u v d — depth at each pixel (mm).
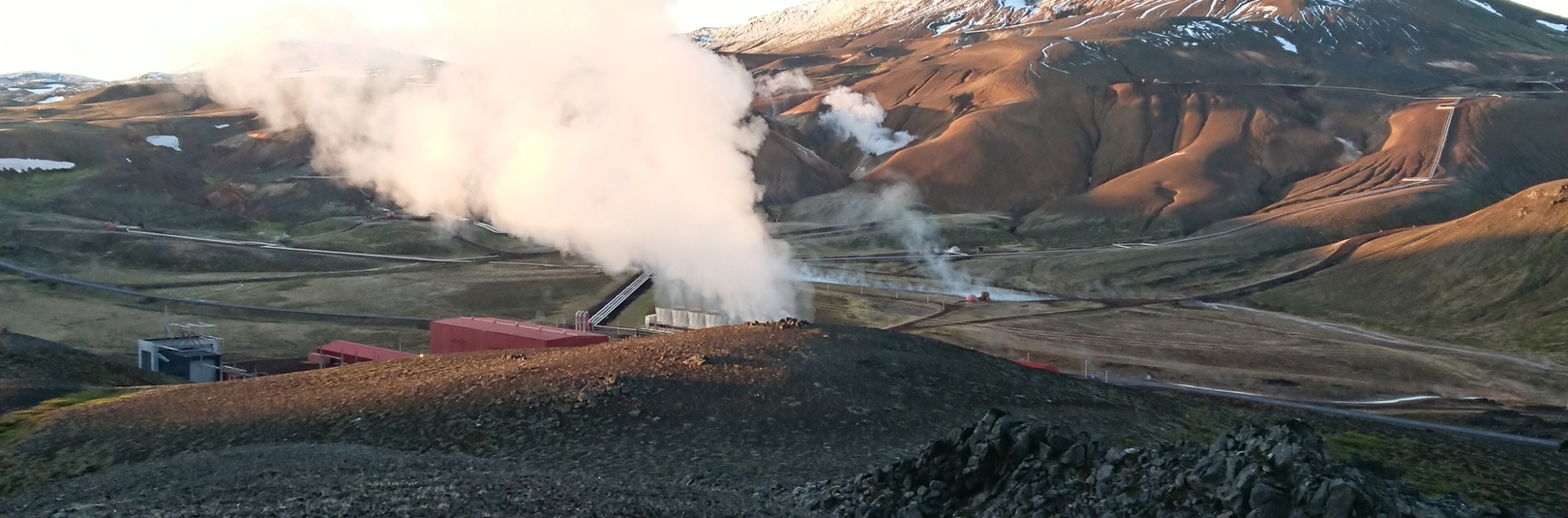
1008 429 31344
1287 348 133250
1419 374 118062
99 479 40188
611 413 51625
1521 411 97875
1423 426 81875
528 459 45219
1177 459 28047
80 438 53594
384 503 25891
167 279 176750
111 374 85312
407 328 144125
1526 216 173000
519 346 91125
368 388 59656
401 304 158750
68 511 27453
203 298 161875
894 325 142625
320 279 178000
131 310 153625
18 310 150000
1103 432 58438
